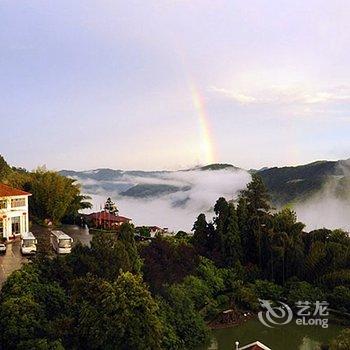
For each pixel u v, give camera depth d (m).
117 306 31.44
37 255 42.31
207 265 53.81
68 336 31.89
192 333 40.59
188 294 45.06
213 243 60.34
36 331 32.41
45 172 77.56
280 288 52.41
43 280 37.78
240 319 46.97
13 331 31.89
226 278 53.28
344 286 49.97
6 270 46.59
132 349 31.27
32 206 72.88
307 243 58.41
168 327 39.06
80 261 39.69
